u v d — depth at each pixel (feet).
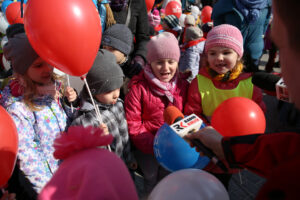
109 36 6.70
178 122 4.12
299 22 1.55
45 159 4.86
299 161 1.65
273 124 9.79
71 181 2.05
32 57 4.35
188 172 3.25
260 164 2.72
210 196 2.86
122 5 7.31
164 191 2.95
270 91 4.68
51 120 4.93
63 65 4.11
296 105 1.86
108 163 2.21
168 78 5.79
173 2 18.57
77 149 2.37
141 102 5.90
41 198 2.05
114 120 5.42
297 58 1.65
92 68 5.00
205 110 5.94
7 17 10.27
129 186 2.20
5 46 4.60
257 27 9.21
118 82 5.25
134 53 8.14
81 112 5.24
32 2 3.76
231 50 5.48
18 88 4.84
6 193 3.71
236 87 5.87
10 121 3.48
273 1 1.75
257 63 9.92
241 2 8.97
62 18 3.66
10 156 3.25
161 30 14.79
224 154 3.10
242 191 7.32
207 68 6.03
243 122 4.48
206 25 13.97
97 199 1.90
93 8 4.27
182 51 10.87
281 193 1.61
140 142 5.64
